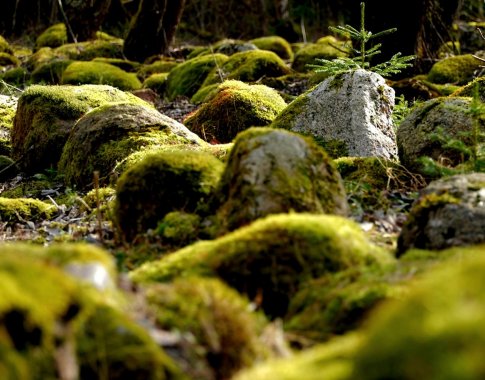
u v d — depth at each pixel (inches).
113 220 173.9
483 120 210.8
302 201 140.6
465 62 458.6
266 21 987.9
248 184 142.3
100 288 90.2
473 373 53.3
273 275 115.2
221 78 470.9
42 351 77.8
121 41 721.0
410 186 195.8
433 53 514.0
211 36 928.9
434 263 112.8
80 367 81.6
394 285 105.8
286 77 467.8
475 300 61.6
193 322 94.7
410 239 132.6
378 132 243.1
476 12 783.1
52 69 585.6
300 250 117.0
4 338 74.7
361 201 175.5
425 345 58.5
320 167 148.8
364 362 63.3
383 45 460.1
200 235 148.7
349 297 105.7
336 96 252.8
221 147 249.4
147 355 84.4
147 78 557.3
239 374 88.1
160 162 163.5
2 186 304.2
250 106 321.4
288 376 74.0
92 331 84.0
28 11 940.0
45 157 311.3
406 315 64.0
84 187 269.0
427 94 393.7
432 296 64.1
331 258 117.0
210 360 91.3
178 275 118.7
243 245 119.1
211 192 158.1
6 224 215.9
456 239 125.6
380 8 450.9
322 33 1010.7
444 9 524.4
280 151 145.3
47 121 314.5
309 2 1047.6
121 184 166.7
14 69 607.5
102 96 332.2
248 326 96.3
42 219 223.1
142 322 92.0
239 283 115.6
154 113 284.0
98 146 272.4
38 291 79.2
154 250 149.7
